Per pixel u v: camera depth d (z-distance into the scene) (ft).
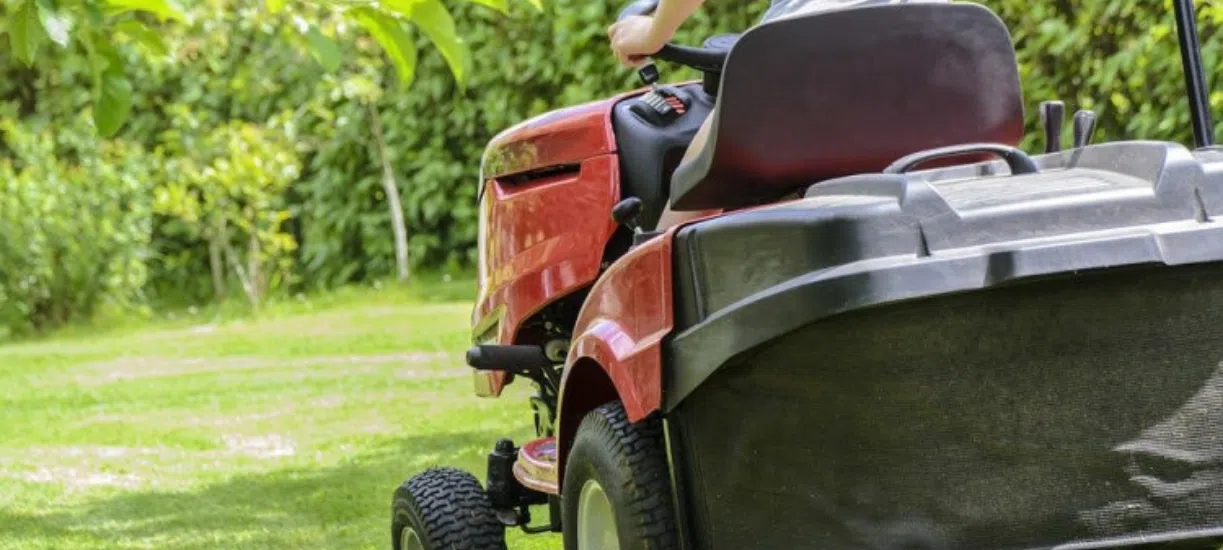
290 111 48.19
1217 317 9.12
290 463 23.93
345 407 28.58
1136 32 27.58
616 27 11.82
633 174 13.33
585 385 11.34
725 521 9.75
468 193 48.16
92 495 22.41
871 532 9.29
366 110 49.42
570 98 41.75
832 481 9.36
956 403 9.11
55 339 48.01
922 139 10.33
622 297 10.53
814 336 9.18
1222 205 9.07
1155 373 9.11
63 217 49.73
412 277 49.52
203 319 48.83
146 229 51.16
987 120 10.40
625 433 10.34
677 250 9.79
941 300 8.99
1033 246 8.83
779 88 10.17
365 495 21.25
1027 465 9.14
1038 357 9.08
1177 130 26.76
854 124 10.25
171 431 27.32
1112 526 9.18
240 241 52.19
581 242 13.47
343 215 50.31
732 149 10.21
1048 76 29.09
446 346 35.73
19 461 25.29
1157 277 9.02
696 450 9.82
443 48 10.83
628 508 10.17
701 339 9.49
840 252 8.93
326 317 43.75
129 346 41.42
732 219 9.41
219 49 46.93
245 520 20.20
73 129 51.47
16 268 49.03
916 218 8.93
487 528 13.25
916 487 9.20
